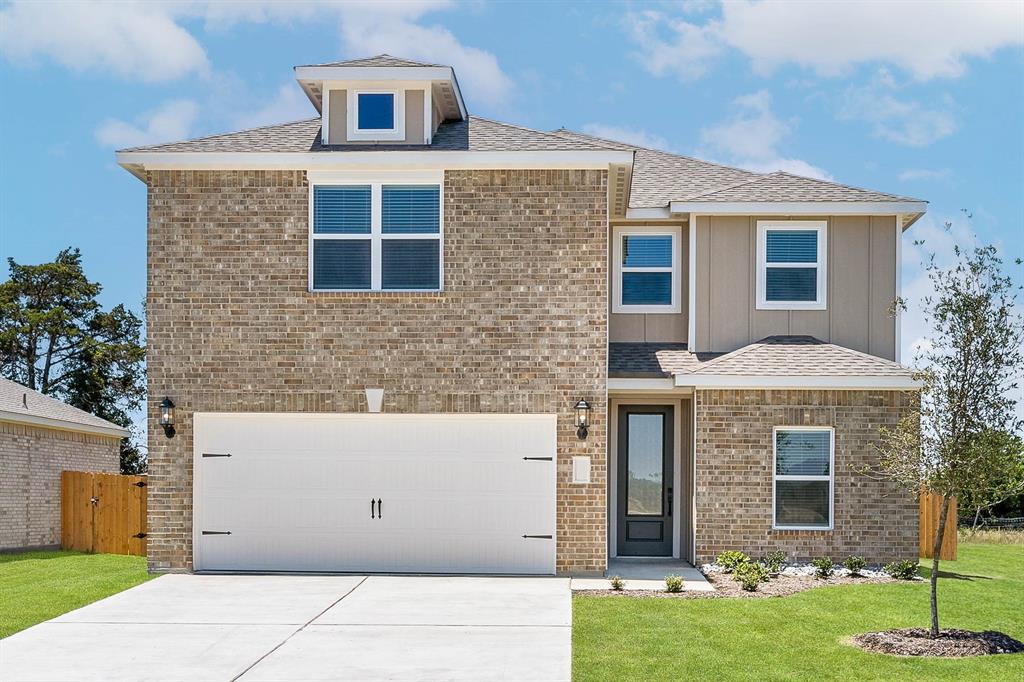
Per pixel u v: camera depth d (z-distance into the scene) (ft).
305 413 50.75
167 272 51.08
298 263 51.01
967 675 31.04
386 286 51.01
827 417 52.08
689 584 47.09
